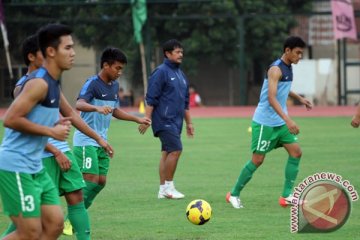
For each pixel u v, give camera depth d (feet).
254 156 83.25
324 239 66.95
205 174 109.29
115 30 287.28
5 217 78.95
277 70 81.92
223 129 186.19
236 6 292.81
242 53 284.61
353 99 293.84
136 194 92.79
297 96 90.53
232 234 69.36
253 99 321.73
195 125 199.82
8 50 259.80
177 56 92.58
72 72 299.58
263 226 72.84
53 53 51.19
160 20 292.61
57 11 283.59
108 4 274.36
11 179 51.26
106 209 82.69
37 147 51.98
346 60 295.69
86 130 60.54
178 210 81.92
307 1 311.68
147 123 76.18
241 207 82.99
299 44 82.02
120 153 136.67
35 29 279.49
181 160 125.59
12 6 274.77
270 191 93.56
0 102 295.07
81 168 73.00
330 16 318.86
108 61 73.87
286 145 83.30
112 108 73.36
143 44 284.61
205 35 298.97
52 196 52.95
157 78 91.76
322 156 127.34
